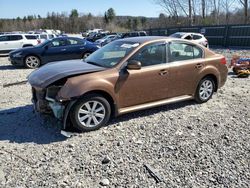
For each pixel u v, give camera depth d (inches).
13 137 173.6
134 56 195.0
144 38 215.2
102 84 178.4
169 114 215.2
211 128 188.1
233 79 362.9
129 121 199.6
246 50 856.9
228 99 259.8
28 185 124.2
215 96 269.3
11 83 329.4
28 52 489.1
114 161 144.2
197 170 135.9
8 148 158.7
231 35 1006.4
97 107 182.5
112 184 125.0
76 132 180.1
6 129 186.4
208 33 1105.4
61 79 173.3
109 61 198.2
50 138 171.9
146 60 200.8
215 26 1064.8
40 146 161.2
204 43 808.9
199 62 230.8
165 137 173.0
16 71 460.8
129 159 146.3
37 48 496.4
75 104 173.3
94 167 138.7
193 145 162.1
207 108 231.6
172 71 212.4
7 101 253.1
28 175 132.0
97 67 190.9
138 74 194.2
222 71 250.4
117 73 186.2
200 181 127.0
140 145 162.2
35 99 200.4
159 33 1381.6
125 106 194.5
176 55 218.2
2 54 756.0
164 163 142.3
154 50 205.2
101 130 183.9
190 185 124.1
